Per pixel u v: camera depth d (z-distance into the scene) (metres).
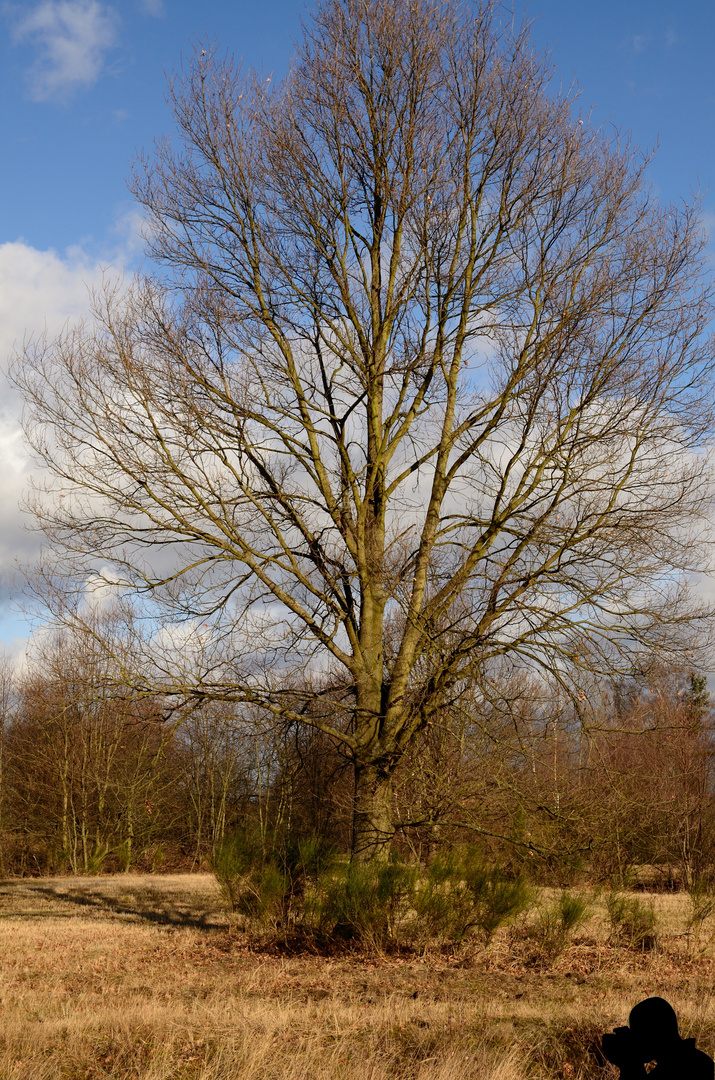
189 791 38.84
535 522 12.93
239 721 13.55
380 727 13.88
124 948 13.15
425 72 14.48
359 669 13.92
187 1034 7.32
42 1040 7.00
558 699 12.85
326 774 15.79
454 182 14.64
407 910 12.97
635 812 13.34
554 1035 7.56
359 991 9.98
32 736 36.88
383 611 14.54
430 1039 7.41
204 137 14.48
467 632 12.46
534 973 11.40
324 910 12.80
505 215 14.68
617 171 14.09
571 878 14.05
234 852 14.11
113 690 12.48
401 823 13.32
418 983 10.51
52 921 16.88
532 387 13.55
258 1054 6.44
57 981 10.41
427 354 14.71
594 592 12.58
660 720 13.93
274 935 13.20
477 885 12.69
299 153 14.60
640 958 12.73
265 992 9.80
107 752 30.25
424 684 12.99
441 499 14.66
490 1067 6.48
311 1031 7.55
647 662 12.39
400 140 14.66
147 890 24.11
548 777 12.95
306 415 14.88
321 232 14.95
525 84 14.46
